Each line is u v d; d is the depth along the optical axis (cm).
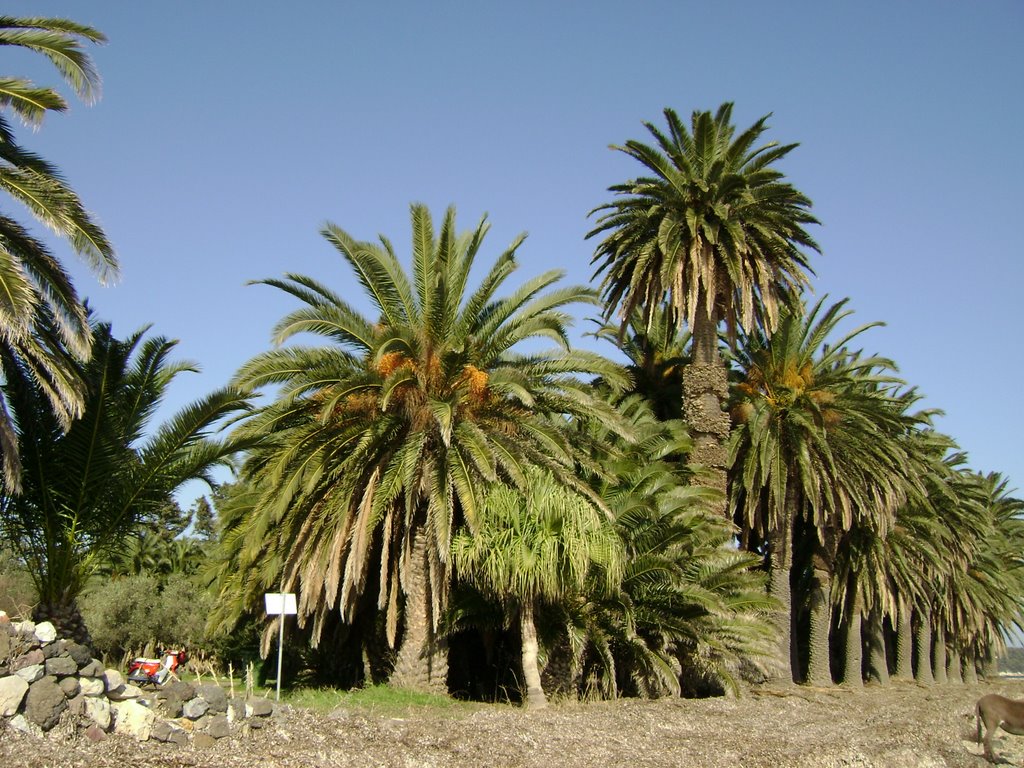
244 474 1948
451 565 1781
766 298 2497
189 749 955
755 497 2852
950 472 3966
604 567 1778
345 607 1875
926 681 4822
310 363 1780
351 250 1833
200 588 2916
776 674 2809
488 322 1900
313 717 1260
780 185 2528
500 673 2172
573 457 1906
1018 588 5369
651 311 2591
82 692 916
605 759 1201
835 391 3019
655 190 2580
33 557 1470
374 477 1797
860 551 3566
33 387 1422
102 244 1277
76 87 1309
